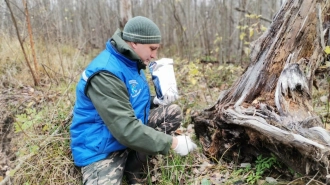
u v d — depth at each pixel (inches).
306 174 61.5
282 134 59.0
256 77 75.0
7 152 104.1
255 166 72.7
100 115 65.5
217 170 76.0
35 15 196.4
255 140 67.9
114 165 69.8
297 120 63.5
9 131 115.2
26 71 166.9
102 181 65.9
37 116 82.7
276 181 66.7
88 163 70.7
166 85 78.4
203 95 126.7
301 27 74.2
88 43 331.3
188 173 77.0
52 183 74.5
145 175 78.7
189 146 72.1
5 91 145.6
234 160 77.5
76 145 72.9
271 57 75.4
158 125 86.3
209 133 83.7
